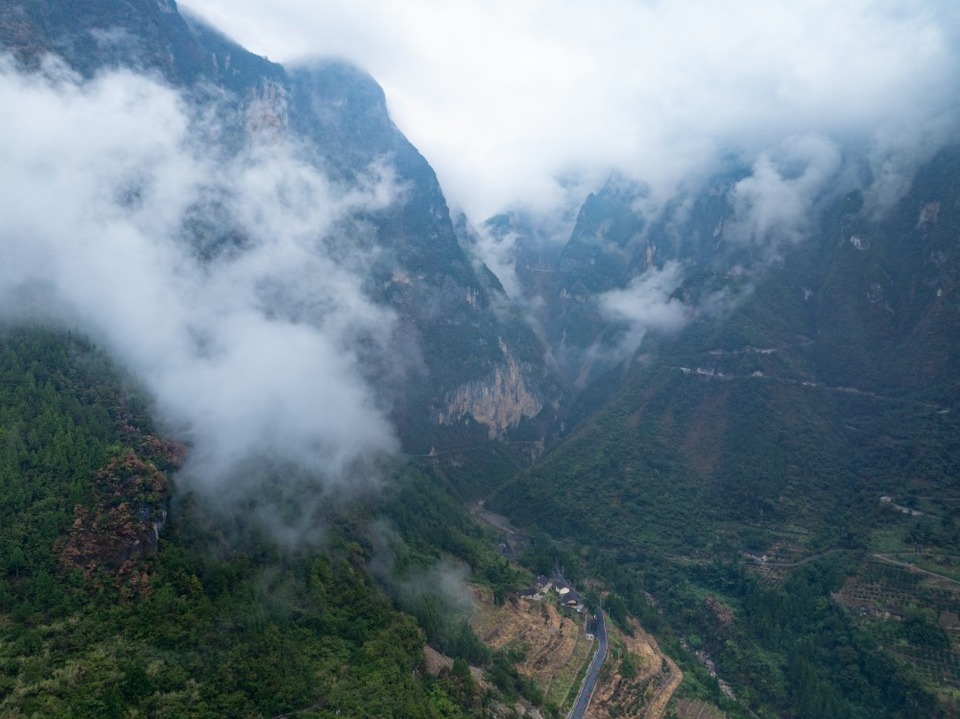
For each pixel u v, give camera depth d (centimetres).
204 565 12369
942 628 17350
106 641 10144
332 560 14938
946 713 15375
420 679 12756
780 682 17512
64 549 10856
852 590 19500
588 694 15062
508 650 15700
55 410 12731
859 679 17038
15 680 9094
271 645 11588
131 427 13812
